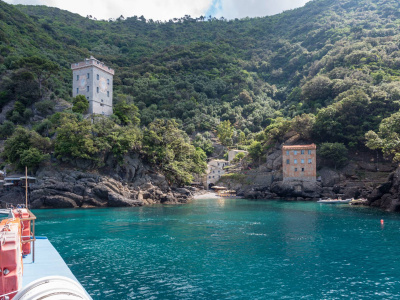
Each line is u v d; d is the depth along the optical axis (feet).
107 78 341.00
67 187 239.50
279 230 140.46
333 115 351.05
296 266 85.15
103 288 68.74
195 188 376.89
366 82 401.08
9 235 34.71
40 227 148.97
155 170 308.40
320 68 596.29
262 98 645.51
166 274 78.48
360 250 102.42
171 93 574.97
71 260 91.35
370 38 557.74
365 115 355.15
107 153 272.72
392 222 161.27
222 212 209.77
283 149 333.01
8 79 354.33
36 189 235.20
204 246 109.29
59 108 338.13
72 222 165.07
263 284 71.26
